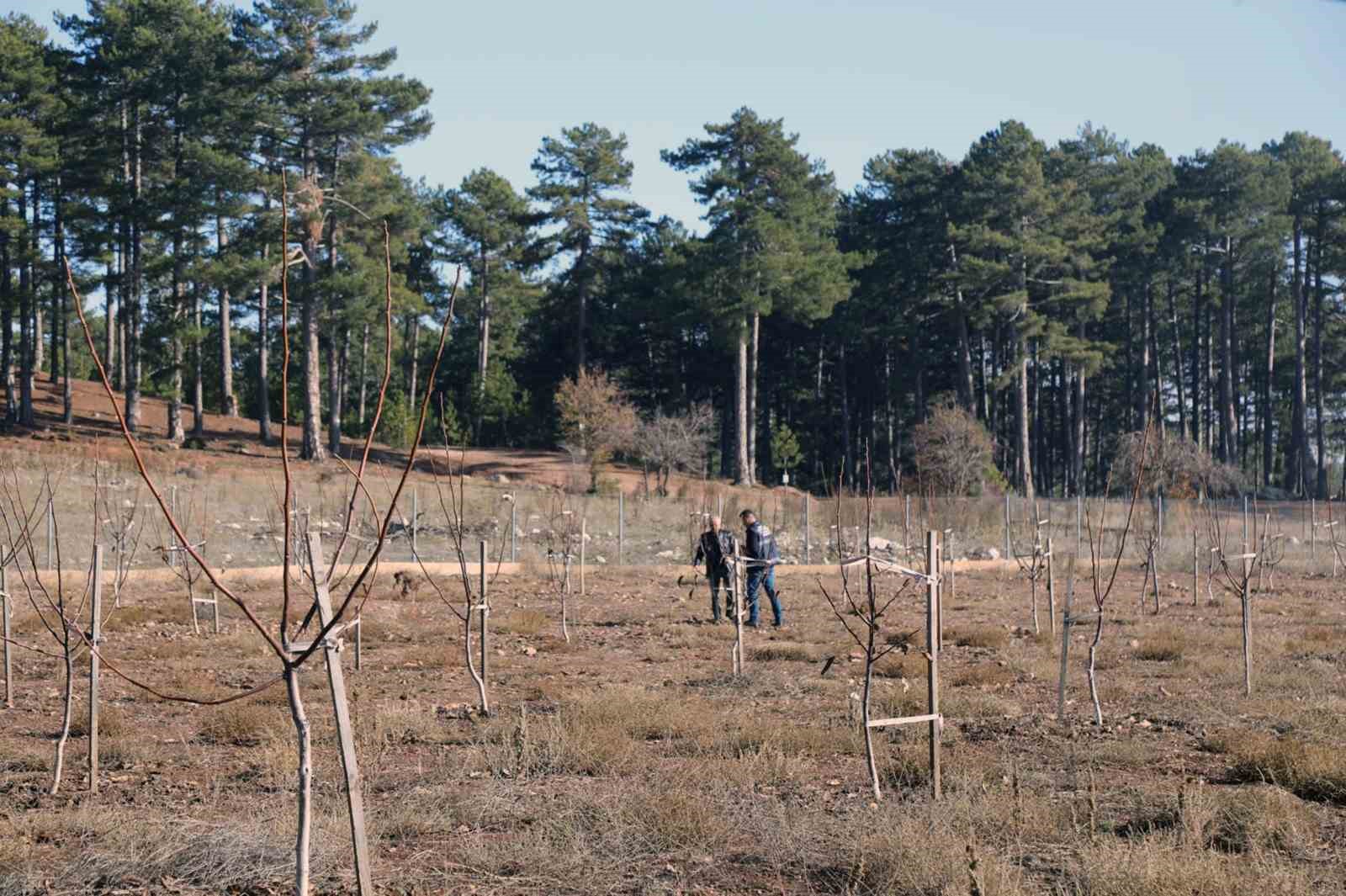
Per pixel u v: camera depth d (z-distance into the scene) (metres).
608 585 24.84
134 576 22.48
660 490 46.47
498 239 69.12
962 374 62.66
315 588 4.65
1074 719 10.29
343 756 4.66
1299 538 38.31
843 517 33.72
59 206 53.53
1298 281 67.81
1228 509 43.97
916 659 13.27
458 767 8.31
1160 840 6.24
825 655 14.58
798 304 57.88
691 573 27.19
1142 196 69.69
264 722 9.81
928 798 7.25
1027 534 35.34
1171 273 69.25
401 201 51.69
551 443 67.56
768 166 56.41
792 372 74.12
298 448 52.94
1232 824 6.71
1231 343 72.25
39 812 7.22
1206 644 15.13
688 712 9.99
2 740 9.52
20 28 62.12
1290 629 17.52
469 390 69.75
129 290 51.59
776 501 38.50
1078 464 64.44
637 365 75.75
